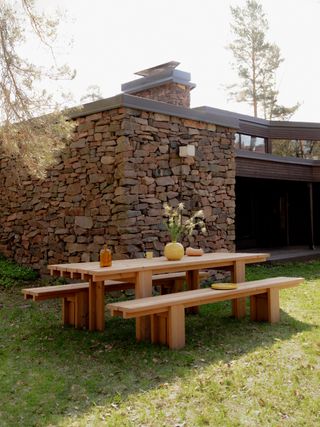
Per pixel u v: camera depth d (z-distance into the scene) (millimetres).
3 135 5766
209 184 7172
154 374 3207
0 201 8414
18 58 5707
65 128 5965
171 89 8898
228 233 7465
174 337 3805
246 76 21094
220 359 3516
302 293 6336
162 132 6465
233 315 4992
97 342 4027
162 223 6359
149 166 6254
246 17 20531
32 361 3557
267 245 13828
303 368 3281
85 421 2504
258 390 2908
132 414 2592
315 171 11891
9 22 5715
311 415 2561
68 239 6824
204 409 2648
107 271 3816
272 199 14125
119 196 5996
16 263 7934
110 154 6152
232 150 7645
